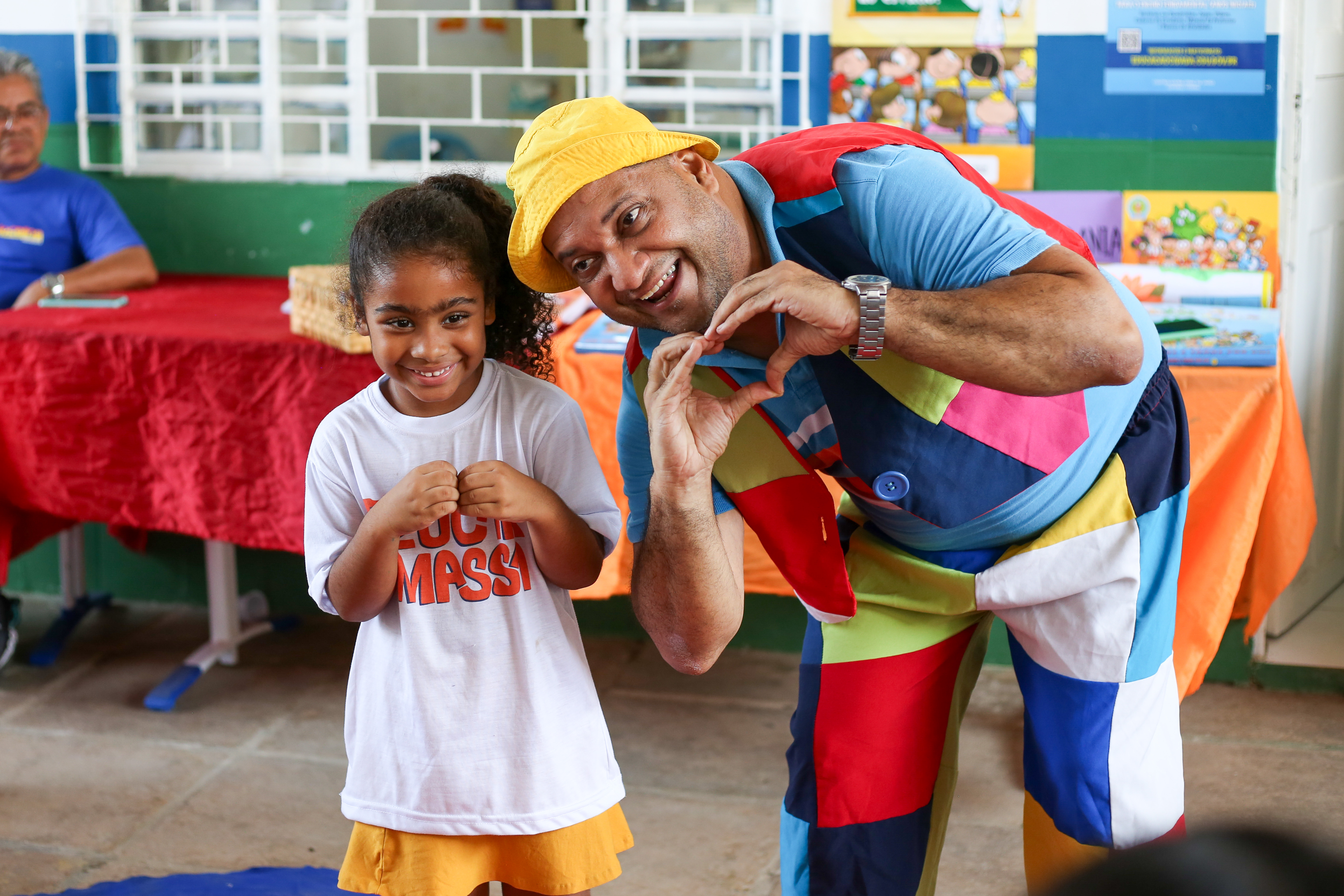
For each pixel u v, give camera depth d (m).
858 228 1.23
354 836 1.44
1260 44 2.52
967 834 2.14
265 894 1.95
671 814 2.24
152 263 3.00
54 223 2.98
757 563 2.38
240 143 3.14
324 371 2.32
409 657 1.37
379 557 1.33
